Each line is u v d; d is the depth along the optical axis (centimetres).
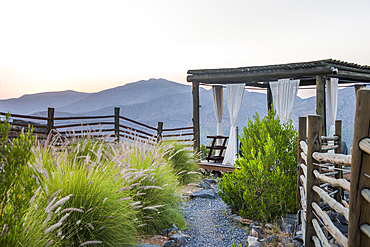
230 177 530
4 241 183
